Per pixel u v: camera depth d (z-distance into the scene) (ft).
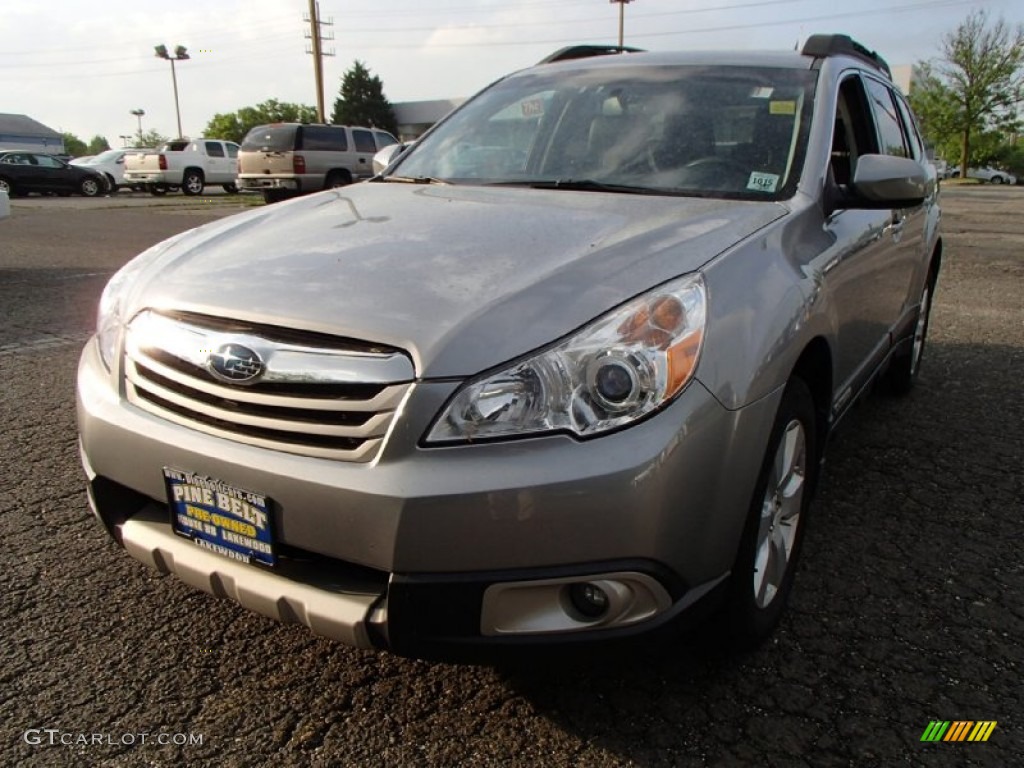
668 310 6.21
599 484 5.74
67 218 53.16
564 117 10.70
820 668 7.68
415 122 209.87
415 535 5.76
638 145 9.87
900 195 9.03
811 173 9.02
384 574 6.12
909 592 8.98
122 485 7.23
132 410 7.06
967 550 9.92
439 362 5.85
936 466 12.50
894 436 13.78
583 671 7.61
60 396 14.90
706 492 6.21
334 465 6.01
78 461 12.03
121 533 7.36
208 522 6.67
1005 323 22.70
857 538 10.19
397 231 7.88
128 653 7.79
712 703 7.19
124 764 6.43
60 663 7.59
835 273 8.55
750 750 6.65
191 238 8.61
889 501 11.26
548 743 6.72
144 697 7.20
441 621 5.93
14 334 19.49
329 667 7.65
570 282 6.44
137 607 8.51
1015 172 188.55
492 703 7.19
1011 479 12.02
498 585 5.82
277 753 6.59
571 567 5.86
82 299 23.98
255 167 66.85
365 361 5.97
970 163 183.11
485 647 6.00
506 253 7.08
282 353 6.22
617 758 6.56
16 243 37.96
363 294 6.45
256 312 6.43
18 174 81.41
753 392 6.51
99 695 7.20
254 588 6.41
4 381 15.74
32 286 26.02
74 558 9.39
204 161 89.86
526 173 10.14
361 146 68.44
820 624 8.36
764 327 6.77
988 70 172.24
